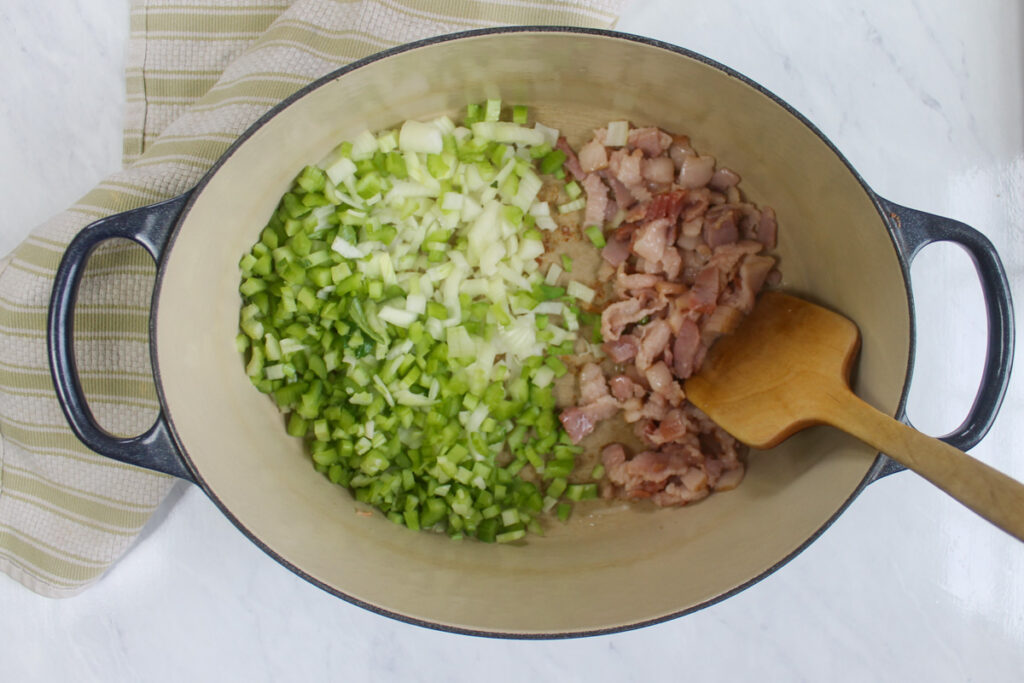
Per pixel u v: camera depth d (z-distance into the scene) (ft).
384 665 2.04
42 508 1.97
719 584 1.83
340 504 1.94
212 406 1.88
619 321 1.92
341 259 1.88
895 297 1.73
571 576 1.92
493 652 2.04
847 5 2.01
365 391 1.89
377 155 1.90
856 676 2.03
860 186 1.73
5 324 1.90
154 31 1.98
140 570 2.04
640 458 1.94
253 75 1.89
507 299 1.93
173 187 1.89
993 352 1.68
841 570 2.03
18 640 2.05
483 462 1.93
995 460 2.03
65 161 2.03
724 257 1.91
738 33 2.01
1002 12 2.01
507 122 1.95
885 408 1.75
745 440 1.82
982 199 2.02
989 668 2.02
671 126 1.93
